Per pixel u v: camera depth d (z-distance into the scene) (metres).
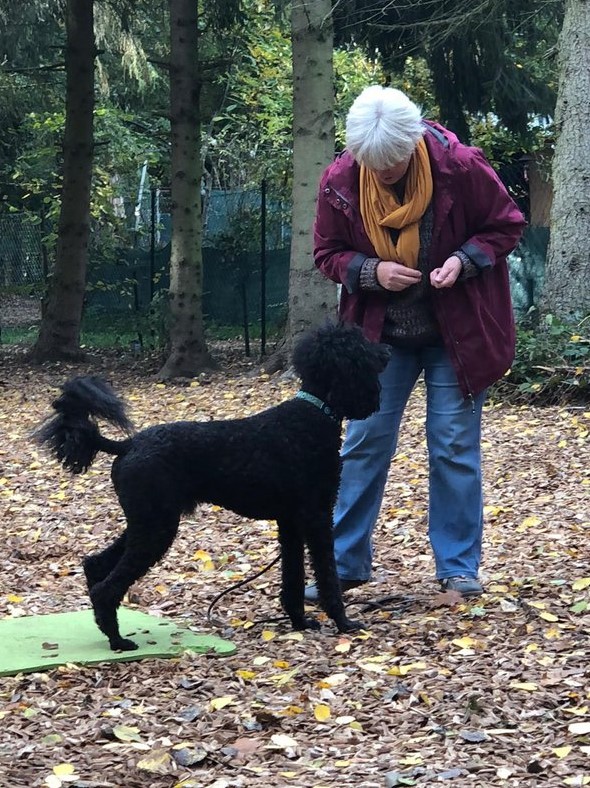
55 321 12.53
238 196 14.72
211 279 14.39
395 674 3.28
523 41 12.62
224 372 10.85
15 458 7.05
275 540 5.04
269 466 3.63
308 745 2.87
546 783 2.61
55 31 14.13
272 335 13.71
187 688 3.28
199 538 5.11
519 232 3.87
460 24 10.30
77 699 3.22
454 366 3.91
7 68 14.41
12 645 3.64
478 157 3.83
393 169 3.69
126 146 17.70
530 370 7.79
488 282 3.92
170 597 4.28
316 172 9.27
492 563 4.47
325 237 3.96
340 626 3.73
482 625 3.65
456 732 2.89
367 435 3.97
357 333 3.69
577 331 8.13
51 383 10.77
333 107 9.30
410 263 3.81
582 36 8.58
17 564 4.88
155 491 3.56
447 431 3.97
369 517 4.05
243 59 16.78
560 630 3.56
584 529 4.86
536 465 6.07
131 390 10.07
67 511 5.79
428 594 4.10
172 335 10.98
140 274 15.37
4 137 17.66
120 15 13.17
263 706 3.11
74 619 3.96
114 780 2.71
